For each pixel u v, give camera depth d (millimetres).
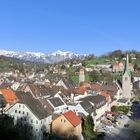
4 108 124062
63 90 181250
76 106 136625
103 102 166625
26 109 110938
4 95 136125
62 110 139000
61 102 142875
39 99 128375
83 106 136375
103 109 164875
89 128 120688
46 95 166750
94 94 187000
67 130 110438
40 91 165375
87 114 132875
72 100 167625
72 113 117250
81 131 116812
